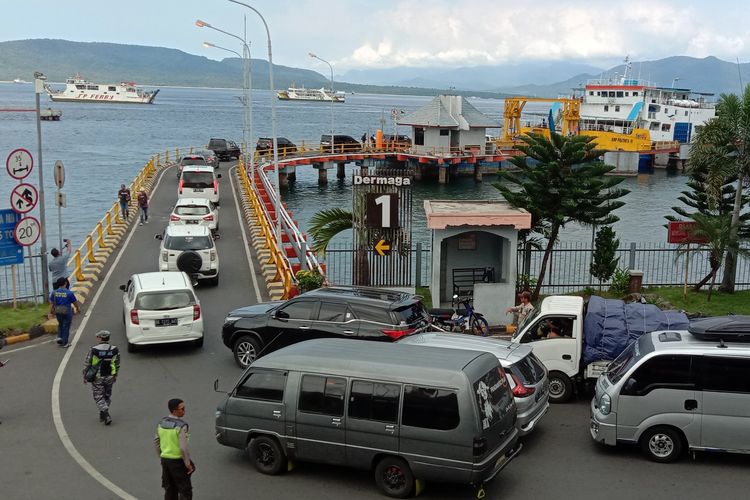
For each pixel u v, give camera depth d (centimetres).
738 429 1159
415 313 1562
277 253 2616
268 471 1148
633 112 9819
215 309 2209
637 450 1255
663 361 1189
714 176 2373
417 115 8494
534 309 1647
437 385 1030
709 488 1101
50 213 5381
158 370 1675
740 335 1206
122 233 3412
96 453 1223
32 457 1207
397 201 2164
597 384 1294
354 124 19800
